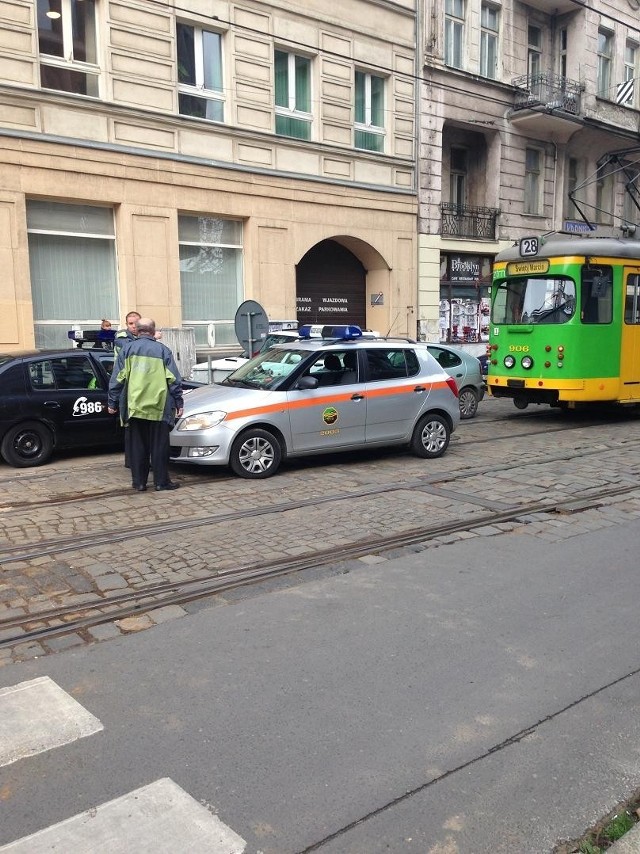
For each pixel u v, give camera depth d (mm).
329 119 19188
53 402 9711
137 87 15625
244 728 3547
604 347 12914
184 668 4148
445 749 3387
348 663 4199
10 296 14391
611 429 12914
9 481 8656
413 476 8867
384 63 20328
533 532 6727
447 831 2863
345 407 9258
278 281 18516
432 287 22328
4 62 13938
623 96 26828
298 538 6449
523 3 24125
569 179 27422
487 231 23891
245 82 17328
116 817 2916
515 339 13453
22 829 2854
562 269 12695
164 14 15828
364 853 2746
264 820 2908
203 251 17469
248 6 17172
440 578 5543
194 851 2736
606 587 5398
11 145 14109
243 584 5402
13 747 3393
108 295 16062
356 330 9805
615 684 3996
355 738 3469
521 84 24062
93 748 3389
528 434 12289
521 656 4301
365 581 5469
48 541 6363
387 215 20844
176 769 3229
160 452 8070
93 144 15062
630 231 22719
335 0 18953
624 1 26750
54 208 15117
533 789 3113
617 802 3039
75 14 14867
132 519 7023
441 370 10234
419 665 4180
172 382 8008
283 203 18375
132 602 5078
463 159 24484
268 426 8781
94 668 4156
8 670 4141
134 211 15836
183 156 16406
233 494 7965
